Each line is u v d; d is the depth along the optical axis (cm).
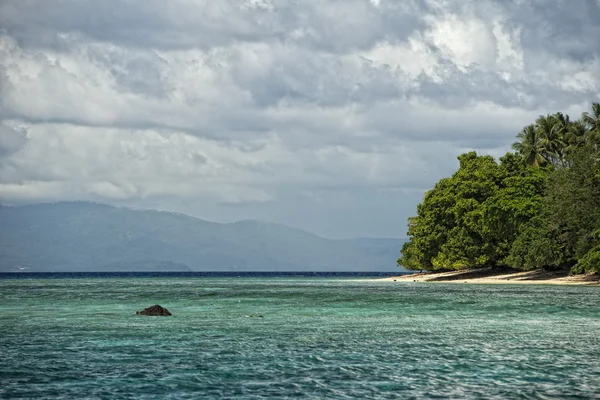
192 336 3962
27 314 5425
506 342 3753
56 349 3434
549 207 10369
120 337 3909
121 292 9831
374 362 3100
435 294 8500
